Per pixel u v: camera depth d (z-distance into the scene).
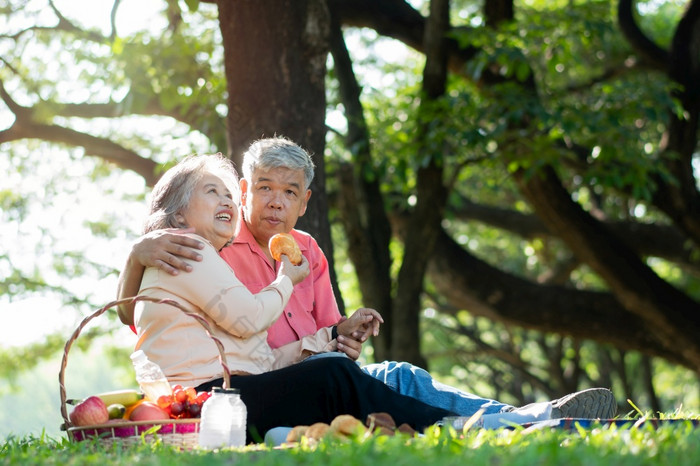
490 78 10.66
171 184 4.34
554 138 10.31
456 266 12.56
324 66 7.09
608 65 14.41
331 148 12.05
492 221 14.39
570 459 2.52
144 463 2.88
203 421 3.53
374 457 2.62
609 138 10.13
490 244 20.39
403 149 10.16
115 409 3.72
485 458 2.56
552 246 17.38
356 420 3.42
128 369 19.59
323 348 4.59
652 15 16.69
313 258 5.00
